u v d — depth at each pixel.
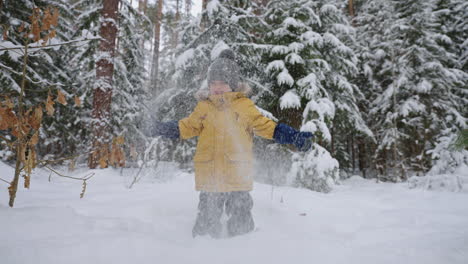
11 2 6.64
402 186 6.36
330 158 6.01
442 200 3.70
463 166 6.16
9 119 1.76
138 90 10.01
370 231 2.01
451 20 11.88
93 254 1.15
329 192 5.75
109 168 5.79
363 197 4.11
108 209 2.44
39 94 6.46
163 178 5.07
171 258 1.20
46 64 7.27
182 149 6.82
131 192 3.46
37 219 1.55
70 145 9.48
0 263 0.99
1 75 5.64
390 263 1.22
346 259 1.25
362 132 8.43
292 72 6.94
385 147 10.93
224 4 6.67
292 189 4.56
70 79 8.16
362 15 12.58
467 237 1.59
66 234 1.43
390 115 10.38
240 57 6.29
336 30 7.56
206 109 2.06
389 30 10.29
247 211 1.93
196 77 6.31
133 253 1.20
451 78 10.13
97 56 6.65
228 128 1.96
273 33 7.01
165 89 6.96
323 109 6.27
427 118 9.97
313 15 6.83
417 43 10.49
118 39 8.31
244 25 6.80
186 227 2.09
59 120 8.41
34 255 1.08
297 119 6.88
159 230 1.94
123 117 9.16
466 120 9.76
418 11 10.58
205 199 1.92
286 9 7.28
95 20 7.18
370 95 11.94
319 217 2.62
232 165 1.89
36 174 4.64
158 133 2.10
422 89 9.75
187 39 6.90
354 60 7.39
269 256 1.26
